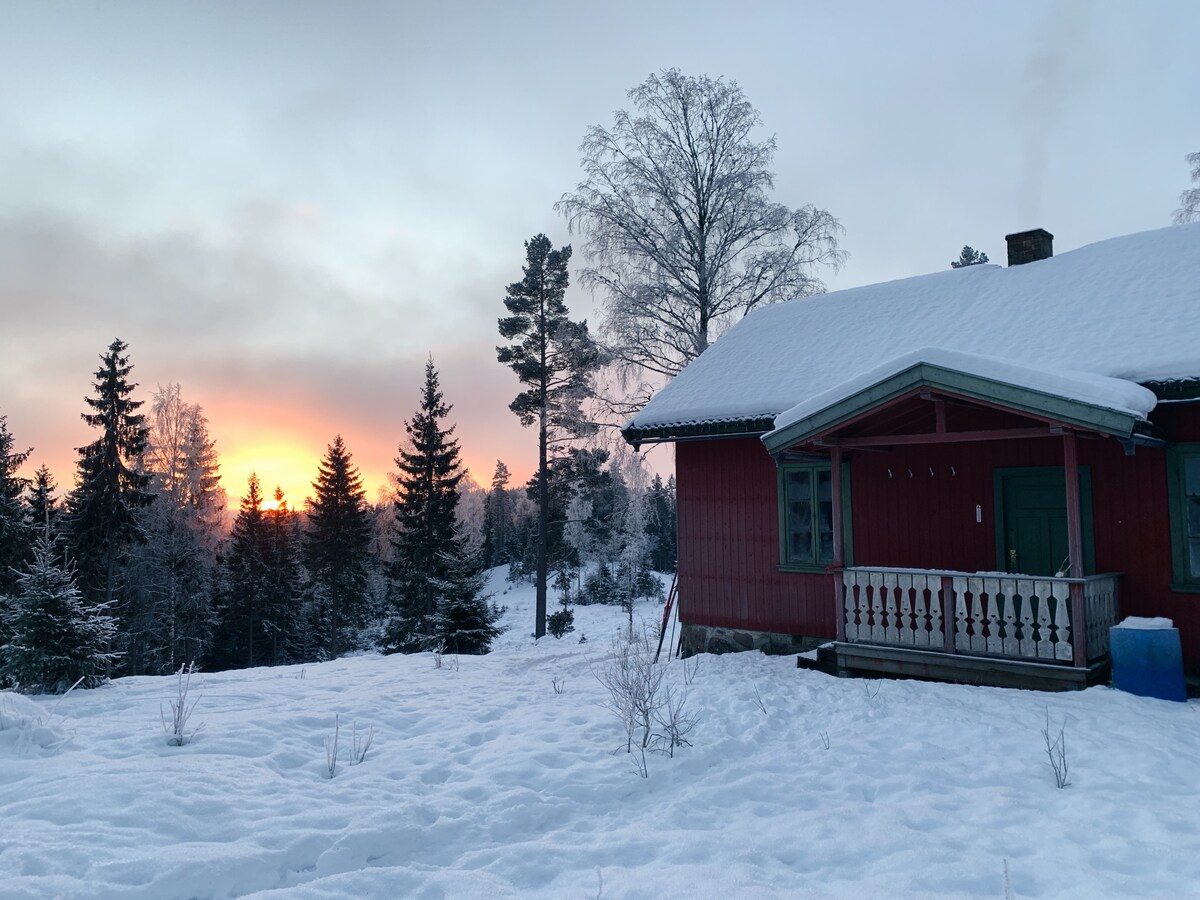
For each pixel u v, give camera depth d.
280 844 4.69
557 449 30.39
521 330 32.12
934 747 6.66
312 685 10.58
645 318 20.59
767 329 14.45
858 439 9.60
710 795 5.76
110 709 8.60
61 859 4.25
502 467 84.31
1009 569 10.21
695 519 12.98
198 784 5.54
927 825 5.07
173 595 35.91
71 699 9.20
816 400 9.57
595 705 8.79
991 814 5.18
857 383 9.19
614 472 22.11
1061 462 9.88
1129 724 6.91
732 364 13.35
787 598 11.92
